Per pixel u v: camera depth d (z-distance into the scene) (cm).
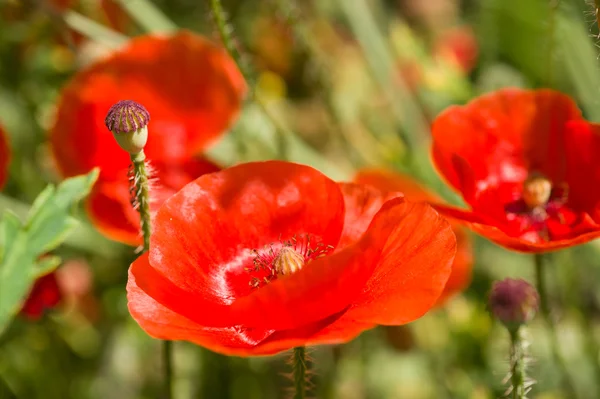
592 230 369
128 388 552
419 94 667
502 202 401
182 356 553
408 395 569
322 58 573
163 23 572
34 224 287
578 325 530
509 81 676
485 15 682
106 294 583
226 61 479
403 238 294
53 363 544
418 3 766
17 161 615
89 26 545
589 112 569
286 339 267
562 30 531
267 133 567
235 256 321
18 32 628
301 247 326
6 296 279
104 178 448
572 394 510
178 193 315
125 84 465
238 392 559
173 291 295
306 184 326
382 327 559
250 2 762
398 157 581
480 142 399
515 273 598
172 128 468
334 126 636
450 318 538
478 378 522
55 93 623
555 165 406
